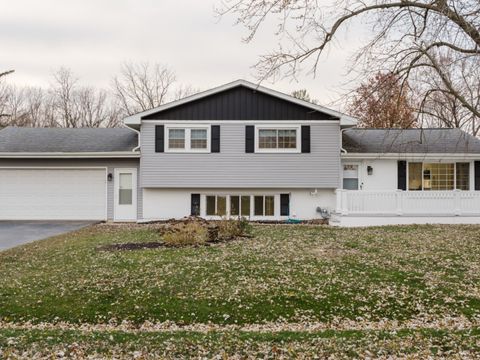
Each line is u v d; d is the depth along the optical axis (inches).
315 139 715.4
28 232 597.9
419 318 252.7
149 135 716.0
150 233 557.0
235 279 317.4
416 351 184.4
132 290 295.7
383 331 220.7
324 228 609.3
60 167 756.0
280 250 418.6
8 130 866.8
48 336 211.9
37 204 759.7
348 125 713.6
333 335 214.7
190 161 714.8
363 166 745.0
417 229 576.4
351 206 646.5
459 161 743.7
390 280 315.9
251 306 269.9
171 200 736.3
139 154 723.4
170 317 257.6
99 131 865.5
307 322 250.1
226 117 716.0
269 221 716.0
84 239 510.3
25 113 1535.4
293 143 716.7
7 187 761.6
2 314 261.0
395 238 494.3
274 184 713.6
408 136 786.8
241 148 716.7
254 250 418.3
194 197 735.1
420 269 345.1
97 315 260.7
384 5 336.8
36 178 761.0
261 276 324.5
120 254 404.2
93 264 365.7
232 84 706.8
